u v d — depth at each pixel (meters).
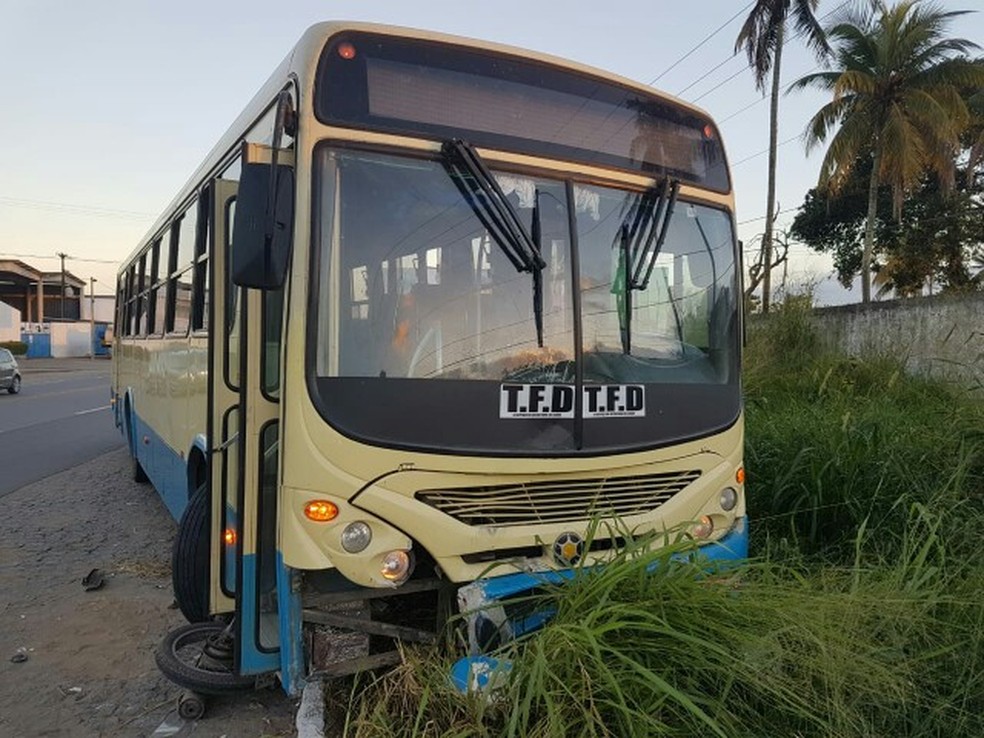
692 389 3.92
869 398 7.86
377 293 3.21
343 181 3.20
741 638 3.06
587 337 3.64
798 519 5.54
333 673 3.21
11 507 8.68
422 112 3.38
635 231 3.84
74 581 6.07
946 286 24.73
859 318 13.20
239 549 3.32
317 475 3.07
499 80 3.57
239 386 3.35
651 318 3.89
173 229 6.12
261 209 2.98
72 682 4.34
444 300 3.32
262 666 3.34
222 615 4.06
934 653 3.35
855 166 28.92
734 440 4.09
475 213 3.39
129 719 3.92
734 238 4.31
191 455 4.98
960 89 23.44
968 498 5.04
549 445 3.42
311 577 3.21
